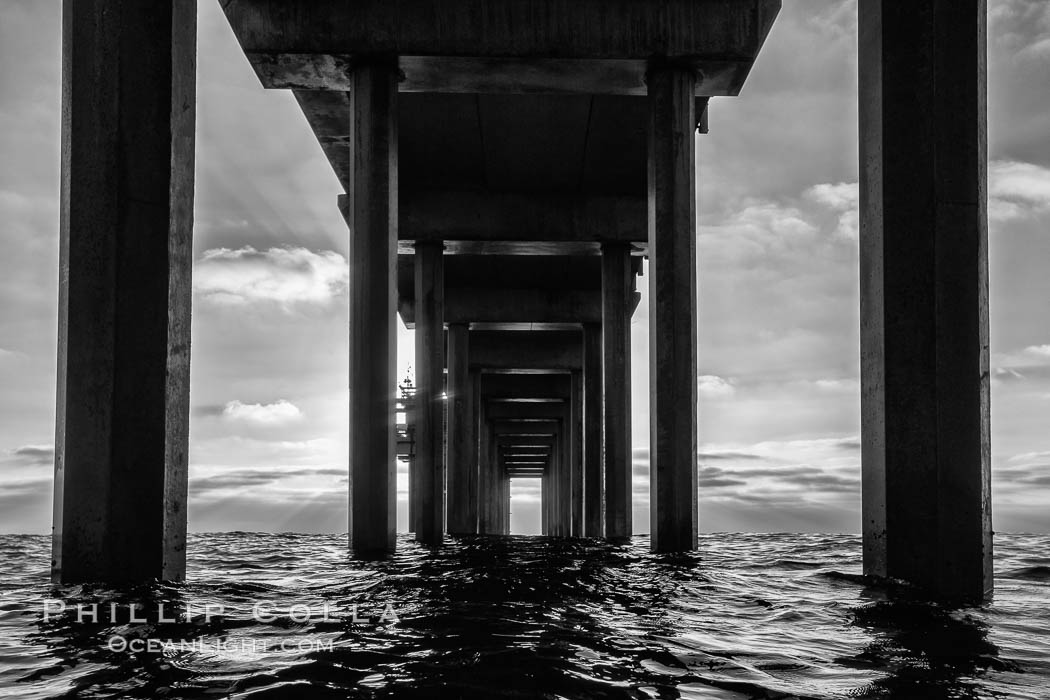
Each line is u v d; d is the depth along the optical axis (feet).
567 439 155.02
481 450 156.66
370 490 49.88
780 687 15.61
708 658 18.02
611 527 82.33
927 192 28.68
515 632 20.74
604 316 83.76
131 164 29.40
